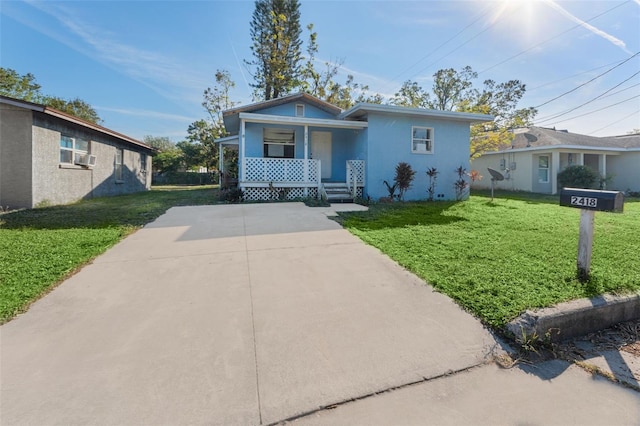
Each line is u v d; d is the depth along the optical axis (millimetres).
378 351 2023
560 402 1607
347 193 10391
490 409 1554
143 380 1731
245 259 3857
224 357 1951
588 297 2541
